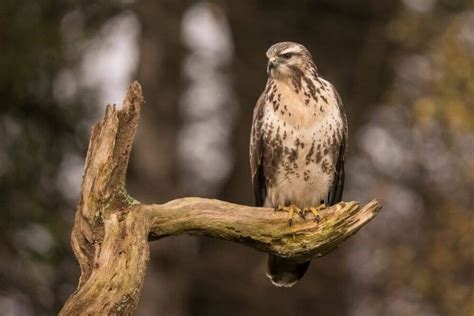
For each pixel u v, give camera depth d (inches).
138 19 755.4
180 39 772.0
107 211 329.7
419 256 660.7
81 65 683.4
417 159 669.9
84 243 329.7
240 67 808.9
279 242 360.5
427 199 666.8
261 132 423.8
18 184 663.8
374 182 690.8
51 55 657.0
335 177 429.4
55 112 674.8
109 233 326.0
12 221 664.4
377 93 770.8
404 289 663.8
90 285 319.6
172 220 345.7
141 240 328.8
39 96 668.1
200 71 814.5
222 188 836.0
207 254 795.4
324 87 415.2
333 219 358.0
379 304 671.1
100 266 322.3
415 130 661.3
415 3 754.8
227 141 854.5
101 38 685.9
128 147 333.4
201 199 352.5
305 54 415.5
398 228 671.8
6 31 651.5
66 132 679.1
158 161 792.3
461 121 600.4
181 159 845.8
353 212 358.6
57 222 655.8
